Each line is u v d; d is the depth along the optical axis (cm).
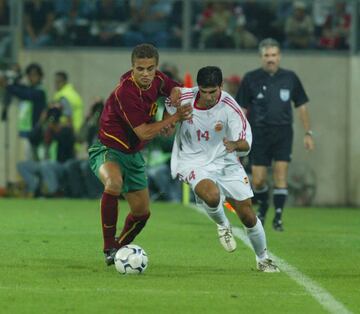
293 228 4878
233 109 3050
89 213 5488
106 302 2550
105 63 7344
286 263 3391
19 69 6875
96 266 3206
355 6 7244
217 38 7300
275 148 4678
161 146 6531
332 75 7269
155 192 6612
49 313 2406
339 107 7262
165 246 3862
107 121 3077
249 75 4653
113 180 3012
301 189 7075
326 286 2861
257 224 3069
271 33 7300
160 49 7325
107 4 7319
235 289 2777
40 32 7362
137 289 2750
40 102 6812
